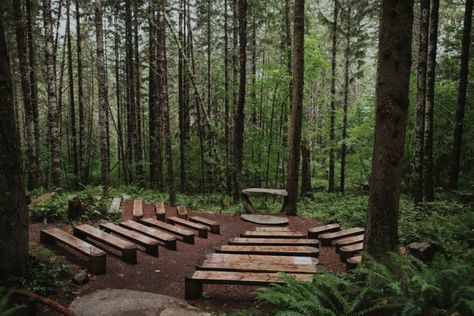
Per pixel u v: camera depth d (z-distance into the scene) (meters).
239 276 5.66
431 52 11.78
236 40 20.55
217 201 16.02
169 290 6.03
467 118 15.43
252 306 5.41
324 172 27.08
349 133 20.39
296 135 12.37
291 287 4.58
